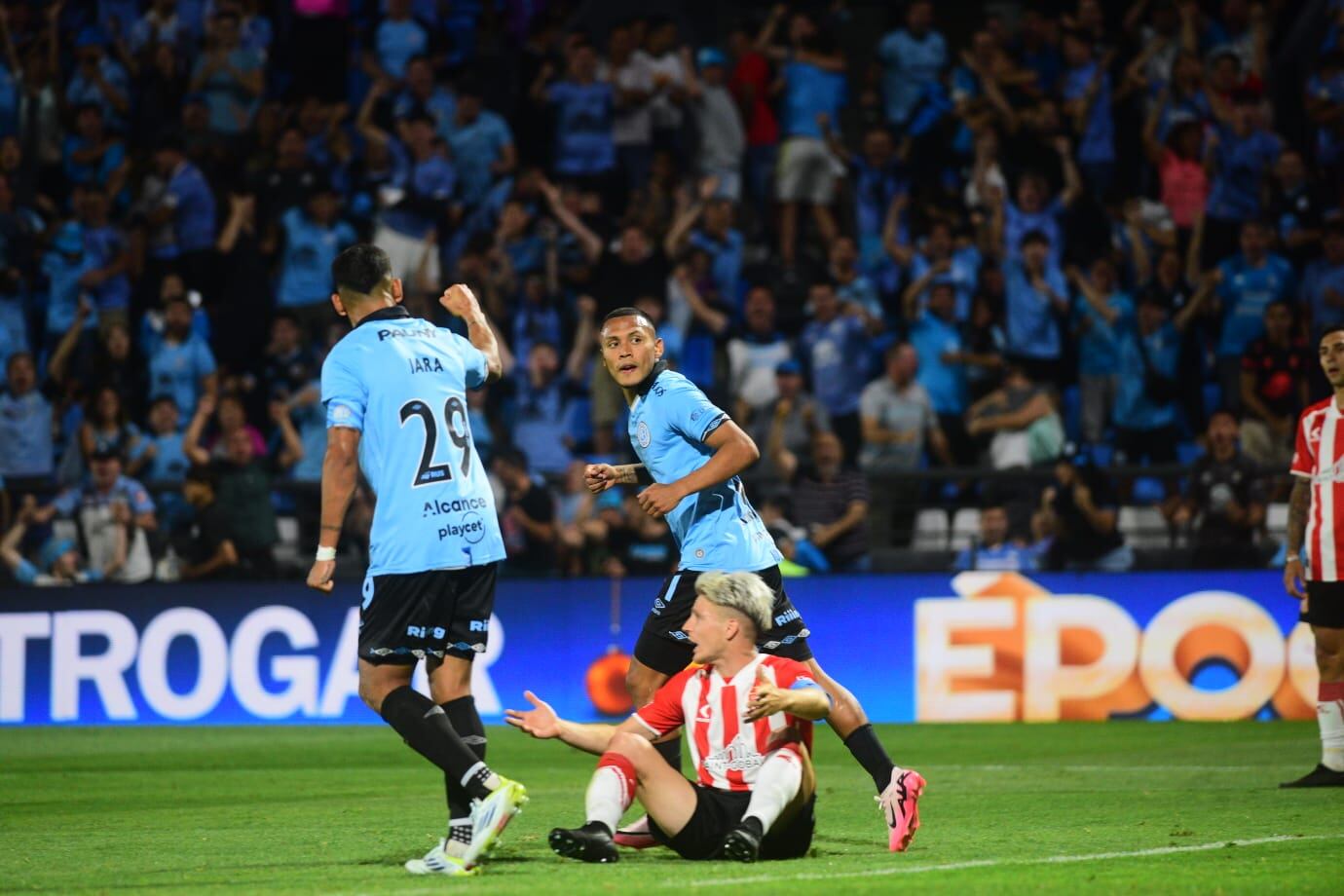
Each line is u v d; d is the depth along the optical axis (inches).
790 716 630.5
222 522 1557.6
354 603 1501.0
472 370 691.4
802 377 1754.4
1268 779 1008.9
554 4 2287.2
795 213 2023.9
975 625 1482.5
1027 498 1556.3
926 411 1712.6
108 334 1840.6
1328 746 948.0
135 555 1588.3
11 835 796.6
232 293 1927.9
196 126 2090.3
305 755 1268.5
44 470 1793.8
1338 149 1975.9
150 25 2177.7
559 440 1777.8
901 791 671.8
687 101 2086.6
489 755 1284.4
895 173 2037.4
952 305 1807.3
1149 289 1796.3
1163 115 2017.7
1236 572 1451.8
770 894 533.3
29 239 1987.0
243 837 777.6
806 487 1557.6
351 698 1496.1
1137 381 1759.4
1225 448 1531.7
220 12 2143.2
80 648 1508.4
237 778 1113.4
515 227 1932.8
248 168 2082.9
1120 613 1464.1
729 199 2059.5
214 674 1503.4
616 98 2078.0
